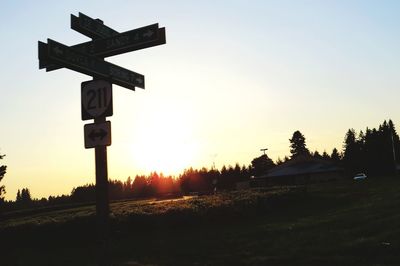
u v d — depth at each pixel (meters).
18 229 19.50
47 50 7.53
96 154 8.20
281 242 15.28
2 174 63.22
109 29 9.41
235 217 24.23
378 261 11.24
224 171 144.50
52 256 16.28
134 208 25.89
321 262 11.80
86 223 19.02
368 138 115.44
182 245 16.55
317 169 87.75
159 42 8.48
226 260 13.16
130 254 15.40
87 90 8.58
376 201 26.20
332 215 22.05
